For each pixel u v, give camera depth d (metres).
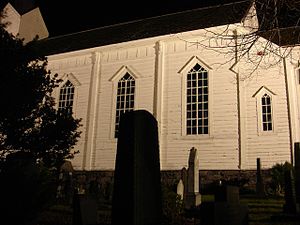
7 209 6.71
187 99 23.05
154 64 24.59
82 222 7.62
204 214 7.36
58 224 10.47
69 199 15.84
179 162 21.98
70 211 12.87
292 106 20.25
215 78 22.42
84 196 7.94
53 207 13.71
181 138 22.31
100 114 25.56
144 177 5.45
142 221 5.25
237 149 20.84
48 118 9.55
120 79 25.69
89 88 26.61
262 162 20.12
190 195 14.38
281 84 20.84
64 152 10.05
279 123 20.41
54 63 28.86
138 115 5.61
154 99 23.78
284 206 11.68
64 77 27.95
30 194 7.03
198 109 22.56
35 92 9.07
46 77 9.69
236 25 20.36
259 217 11.10
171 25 26.88
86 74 27.16
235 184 20.08
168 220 10.97
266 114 20.86
